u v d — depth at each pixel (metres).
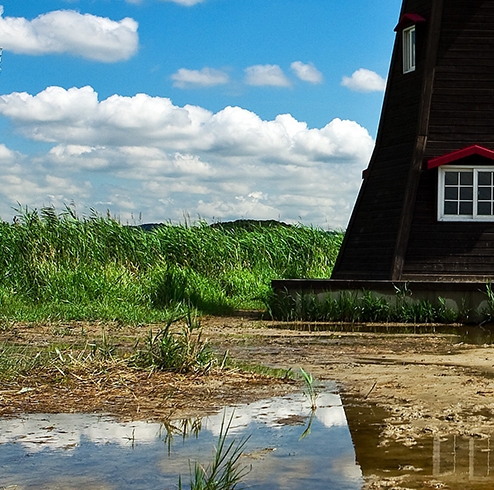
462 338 13.55
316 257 24.58
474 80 19.08
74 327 14.70
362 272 19.62
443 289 16.53
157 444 6.15
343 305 16.53
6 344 11.90
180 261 22.59
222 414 7.21
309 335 13.94
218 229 24.30
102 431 6.56
